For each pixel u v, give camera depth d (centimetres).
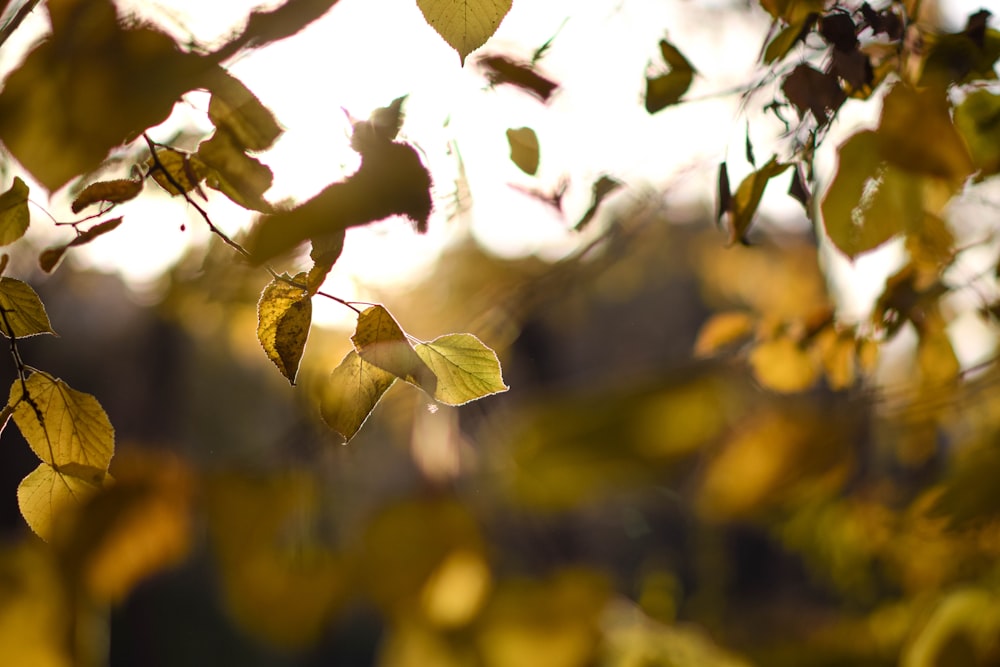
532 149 142
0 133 112
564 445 136
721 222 134
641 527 636
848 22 129
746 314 192
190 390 885
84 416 119
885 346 178
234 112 114
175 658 905
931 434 202
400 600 153
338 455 157
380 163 113
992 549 187
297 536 151
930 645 168
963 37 132
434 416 159
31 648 142
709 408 138
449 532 154
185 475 148
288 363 113
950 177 130
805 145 133
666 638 197
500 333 209
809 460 139
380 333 114
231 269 182
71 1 115
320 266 112
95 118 113
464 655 154
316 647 151
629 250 217
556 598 159
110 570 144
